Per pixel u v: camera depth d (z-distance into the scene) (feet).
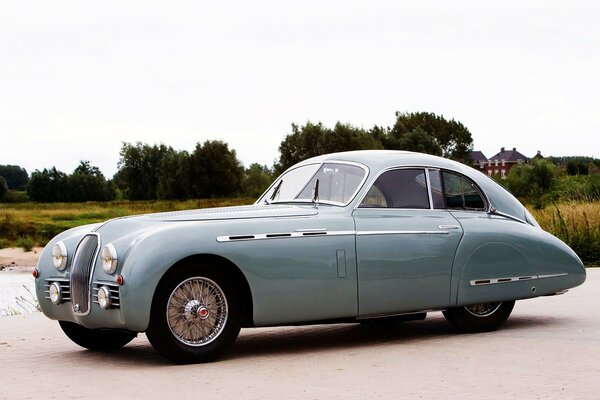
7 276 86.28
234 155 308.60
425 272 23.29
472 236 24.20
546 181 165.78
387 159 24.11
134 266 19.57
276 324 21.36
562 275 25.62
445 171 24.91
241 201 262.47
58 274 22.33
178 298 20.15
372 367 19.11
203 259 20.47
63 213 199.11
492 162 495.41
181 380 18.02
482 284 24.25
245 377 18.19
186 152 314.96
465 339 23.36
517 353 20.44
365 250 22.33
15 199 413.39
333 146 267.80
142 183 377.71
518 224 25.48
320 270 21.62
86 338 23.48
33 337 26.94
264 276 20.88
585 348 20.90
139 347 24.29
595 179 86.02
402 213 23.49
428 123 337.93
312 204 23.38
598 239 52.85
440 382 16.93
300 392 16.25
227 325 20.57
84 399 16.10
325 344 23.45
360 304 22.29
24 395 16.72
